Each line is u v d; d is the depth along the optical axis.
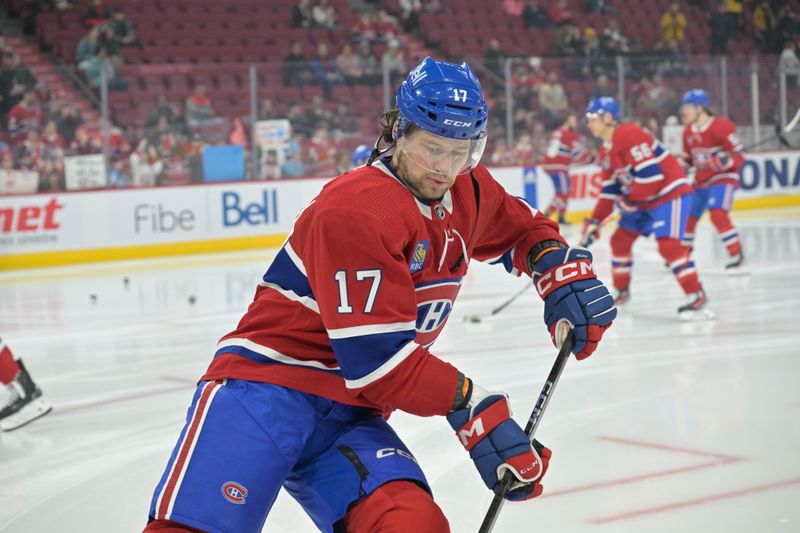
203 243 12.66
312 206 1.95
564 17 17.27
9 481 3.82
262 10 15.72
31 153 11.78
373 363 1.87
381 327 1.86
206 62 14.99
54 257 11.87
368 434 1.99
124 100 12.27
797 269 9.14
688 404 4.50
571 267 2.17
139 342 6.79
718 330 6.36
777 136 15.73
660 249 6.88
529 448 1.88
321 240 1.87
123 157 12.24
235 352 2.02
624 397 4.68
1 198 11.56
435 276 2.03
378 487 1.91
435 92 1.86
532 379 5.16
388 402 1.91
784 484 3.35
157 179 12.41
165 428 4.52
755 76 15.49
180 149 12.49
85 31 14.35
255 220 12.95
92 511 3.42
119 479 3.78
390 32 16.08
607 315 2.15
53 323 7.79
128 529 3.23
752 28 17.92
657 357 5.58
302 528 3.17
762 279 8.61
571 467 3.65
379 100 13.66
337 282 1.87
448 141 1.88
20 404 4.59
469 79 1.90
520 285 9.04
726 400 4.55
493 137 14.28
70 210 11.94
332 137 13.32
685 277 6.78
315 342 1.99
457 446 3.96
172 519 1.86
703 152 8.97
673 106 15.06
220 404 1.95
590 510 3.18
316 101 13.20
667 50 17.55
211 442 1.91
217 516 1.86
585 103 14.72
